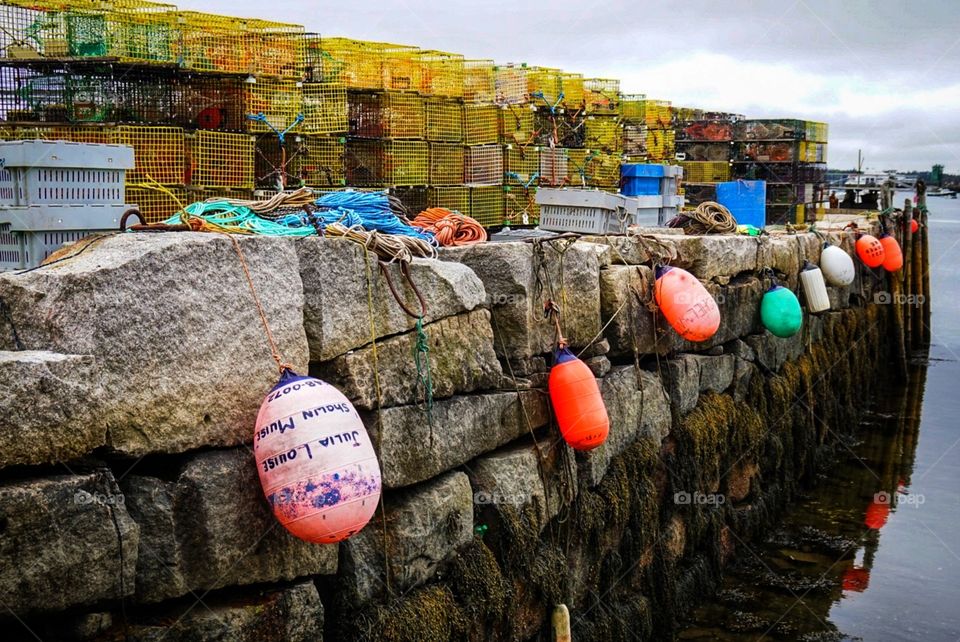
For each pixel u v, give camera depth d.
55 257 3.77
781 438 10.51
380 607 4.43
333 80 9.52
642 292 7.52
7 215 5.45
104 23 7.96
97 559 3.28
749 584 8.52
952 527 10.07
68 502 3.18
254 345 3.90
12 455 3.03
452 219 6.68
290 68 9.08
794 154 19.50
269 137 9.02
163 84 8.66
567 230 9.05
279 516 3.69
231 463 3.77
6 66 8.09
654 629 7.34
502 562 5.37
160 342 3.55
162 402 3.55
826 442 12.96
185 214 4.50
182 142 8.14
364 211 5.68
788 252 11.58
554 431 6.04
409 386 4.71
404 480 4.65
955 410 16.03
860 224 19.34
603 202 8.79
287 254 4.07
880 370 18.36
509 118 11.38
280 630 3.89
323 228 4.87
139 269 3.50
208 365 3.72
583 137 12.50
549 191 9.12
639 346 7.45
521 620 5.53
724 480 8.92
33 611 3.13
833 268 13.43
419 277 4.85
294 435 3.65
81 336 3.37
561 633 5.71
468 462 5.41
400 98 9.99
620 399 6.97
